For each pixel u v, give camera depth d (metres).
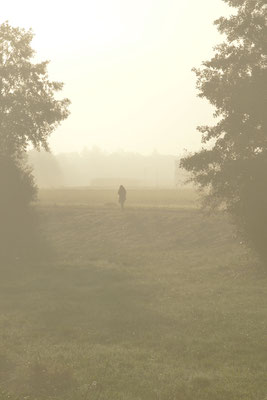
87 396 10.03
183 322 17.33
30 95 43.09
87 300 21.56
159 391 10.34
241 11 27.55
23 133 42.28
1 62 42.31
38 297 22.20
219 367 12.37
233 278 25.98
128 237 41.25
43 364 11.76
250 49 28.17
